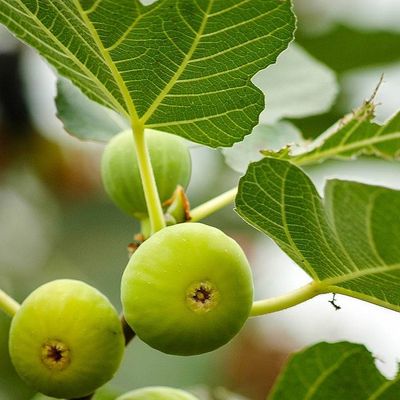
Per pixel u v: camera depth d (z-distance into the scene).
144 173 0.47
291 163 0.44
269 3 0.43
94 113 0.60
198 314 0.43
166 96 0.47
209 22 0.44
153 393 0.50
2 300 0.48
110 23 0.44
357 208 0.42
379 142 0.50
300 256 0.47
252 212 0.46
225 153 0.59
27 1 0.45
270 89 0.64
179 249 0.44
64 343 0.45
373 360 0.52
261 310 0.48
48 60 0.50
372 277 0.46
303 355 0.52
